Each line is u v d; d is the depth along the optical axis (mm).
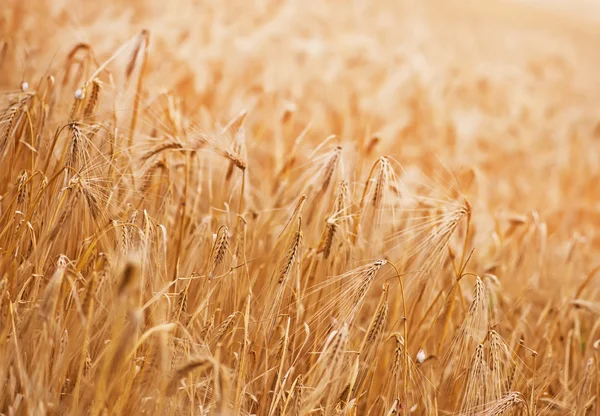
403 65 5320
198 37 4539
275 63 5098
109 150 2861
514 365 2852
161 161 2865
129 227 2729
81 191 2730
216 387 2609
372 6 9617
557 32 14805
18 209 2768
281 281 2756
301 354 2836
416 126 4523
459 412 2783
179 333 2734
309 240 2920
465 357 2811
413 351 2875
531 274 3205
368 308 2986
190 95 3500
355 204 2895
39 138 2861
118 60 3271
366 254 2928
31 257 2729
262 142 3479
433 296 2963
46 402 2631
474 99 6133
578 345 2963
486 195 3955
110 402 2660
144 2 5352
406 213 3117
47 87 2895
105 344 2689
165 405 2676
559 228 3789
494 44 10633
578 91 8227
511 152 5035
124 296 2543
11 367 2658
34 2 4188
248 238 2930
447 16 12984
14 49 3264
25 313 2680
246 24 5750
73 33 3420
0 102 2838
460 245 3098
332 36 6230
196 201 2922
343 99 4414
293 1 6559
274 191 3039
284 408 2691
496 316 2916
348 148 3115
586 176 5129
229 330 2746
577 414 2846
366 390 2818
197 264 2857
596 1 20516
